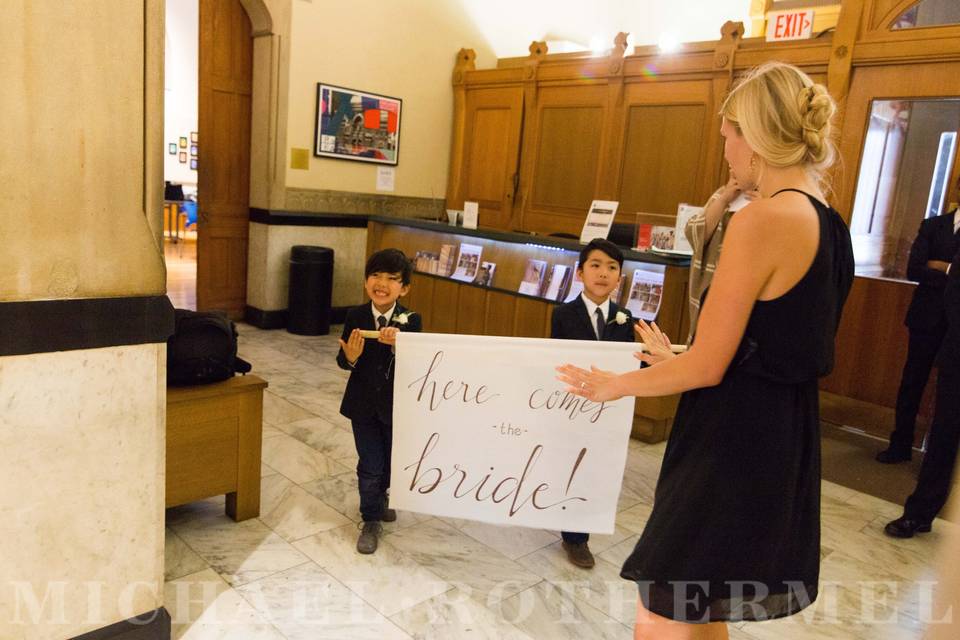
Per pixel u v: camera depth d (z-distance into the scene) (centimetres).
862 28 473
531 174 713
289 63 616
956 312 292
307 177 648
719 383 137
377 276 248
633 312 404
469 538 276
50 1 159
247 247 663
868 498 355
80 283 172
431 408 230
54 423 173
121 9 169
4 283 161
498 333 477
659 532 142
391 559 255
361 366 253
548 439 228
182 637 203
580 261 254
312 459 346
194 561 244
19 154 160
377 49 677
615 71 636
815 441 140
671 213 616
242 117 640
